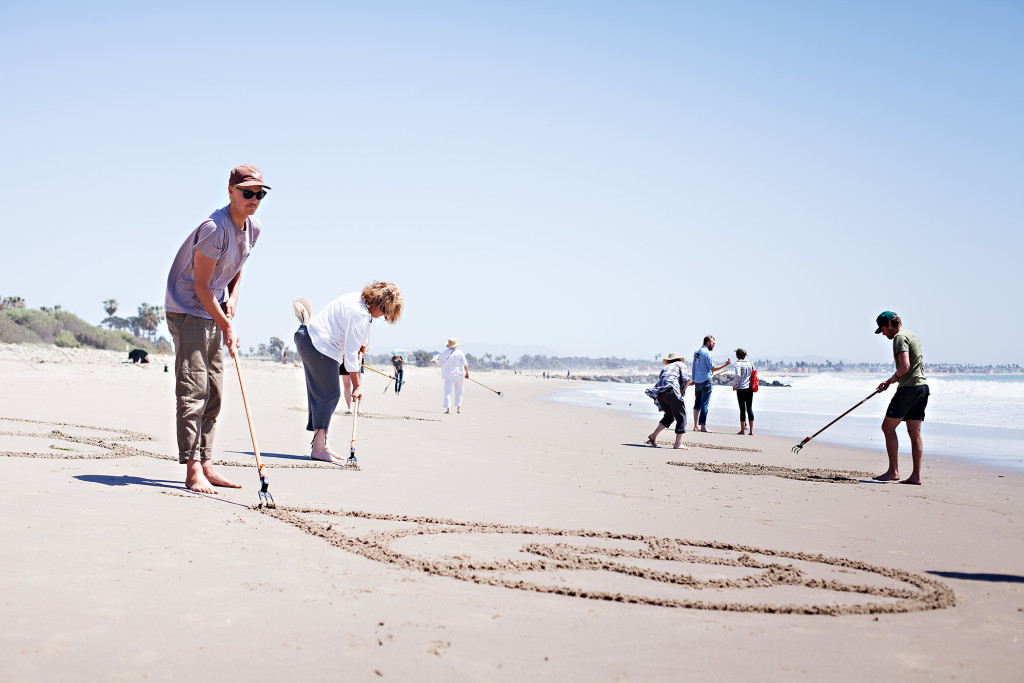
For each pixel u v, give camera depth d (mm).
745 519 6055
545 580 4016
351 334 8117
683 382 12414
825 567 4551
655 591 3889
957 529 5910
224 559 4055
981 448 13266
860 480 8852
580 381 106250
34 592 3371
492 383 72625
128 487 5859
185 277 6000
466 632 3188
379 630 3160
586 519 5750
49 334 59969
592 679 2768
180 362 6039
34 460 6988
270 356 173875
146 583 3586
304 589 3631
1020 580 4367
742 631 3332
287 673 2697
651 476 8547
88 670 2639
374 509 5676
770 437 15273
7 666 2625
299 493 6207
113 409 13891
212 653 2836
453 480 7426
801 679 2824
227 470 7184
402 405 22312
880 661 3025
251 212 6148
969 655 3111
